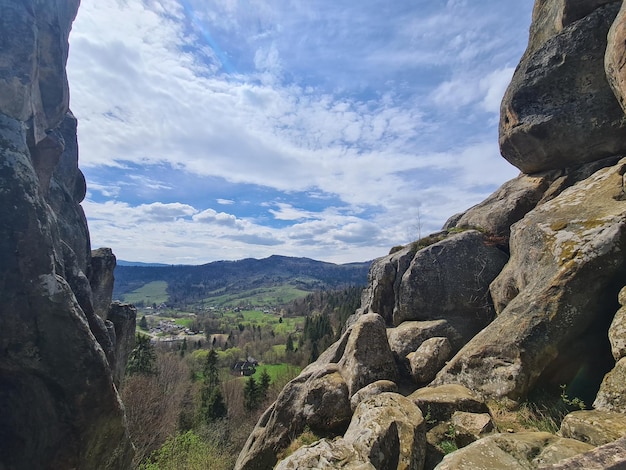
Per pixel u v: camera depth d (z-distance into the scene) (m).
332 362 13.59
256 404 53.53
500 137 15.77
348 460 6.52
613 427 5.47
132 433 32.50
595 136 12.55
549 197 13.64
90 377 9.98
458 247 14.91
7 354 8.98
